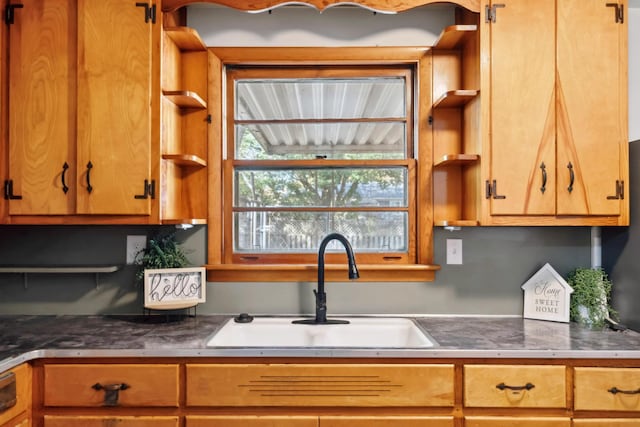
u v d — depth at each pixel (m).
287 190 1.97
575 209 1.61
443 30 1.77
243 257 1.95
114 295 1.92
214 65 1.92
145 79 1.64
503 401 1.34
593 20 1.62
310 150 1.97
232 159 1.96
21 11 1.65
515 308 1.89
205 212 1.92
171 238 1.88
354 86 1.98
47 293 1.92
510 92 1.62
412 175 1.93
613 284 1.76
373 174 1.97
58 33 1.65
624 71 1.62
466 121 1.83
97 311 1.92
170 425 1.36
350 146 1.97
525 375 1.34
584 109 1.62
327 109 1.97
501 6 1.63
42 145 1.64
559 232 1.89
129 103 1.64
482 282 1.90
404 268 1.86
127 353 1.36
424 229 1.90
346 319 1.84
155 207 1.64
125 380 1.36
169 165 1.77
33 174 1.64
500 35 1.63
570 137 1.62
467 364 1.36
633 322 1.62
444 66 1.92
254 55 1.92
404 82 1.98
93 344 1.42
